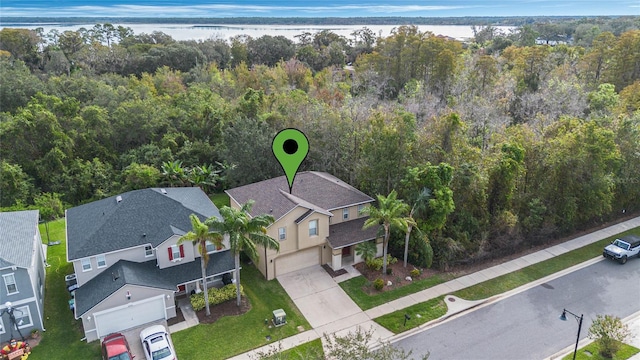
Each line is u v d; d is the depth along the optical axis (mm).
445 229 33250
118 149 51500
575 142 35594
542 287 29672
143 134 51562
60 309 26750
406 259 31516
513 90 58938
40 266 28500
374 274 30797
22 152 45188
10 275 23047
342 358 17469
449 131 34500
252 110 51062
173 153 49438
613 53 62094
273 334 24875
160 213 29062
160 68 77750
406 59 72375
